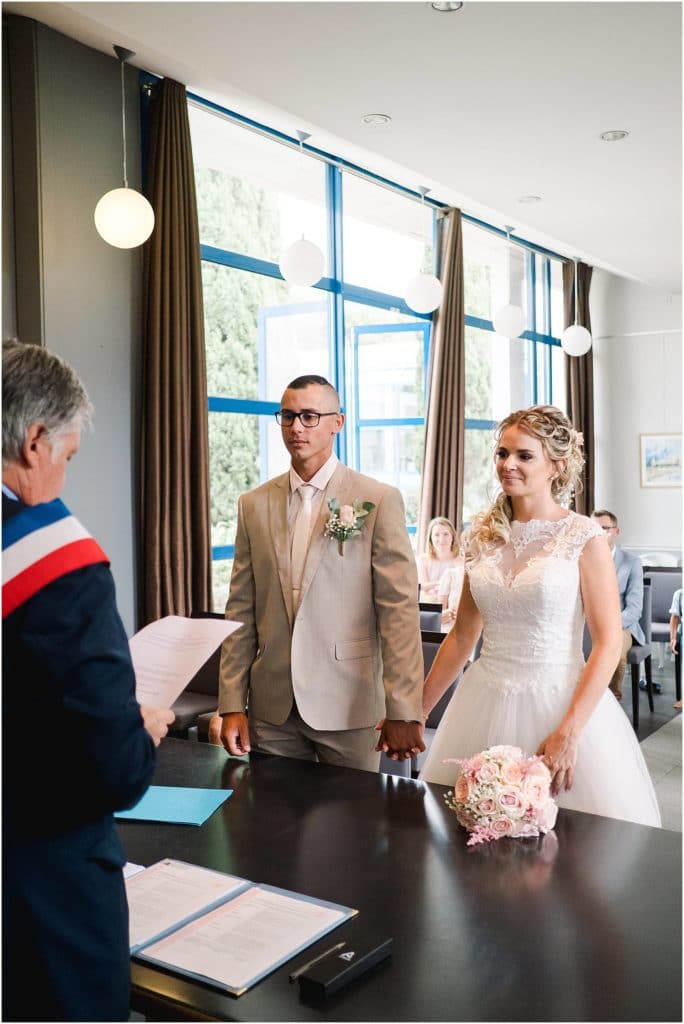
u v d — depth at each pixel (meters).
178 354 5.42
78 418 1.31
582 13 3.82
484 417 9.59
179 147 5.46
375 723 2.71
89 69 5.09
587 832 1.94
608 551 2.63
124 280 5.30
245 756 2.51
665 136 5.45
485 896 1.64
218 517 6.30
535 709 2.62
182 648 1.79
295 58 4.25
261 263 6.61
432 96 4.78
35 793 1.18
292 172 6.91
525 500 2.71
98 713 1.16
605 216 7.34
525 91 4.72
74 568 1.20
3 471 1.26
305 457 2.72
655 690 7.52
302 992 1.36
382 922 1.56
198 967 1.43
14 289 4.86
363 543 2.67
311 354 7.14
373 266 7.82
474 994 1.34
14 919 1.18
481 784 1.90
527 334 10.38
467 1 3.69
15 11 4.70
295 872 1.76
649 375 11.24
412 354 8.35
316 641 2.66
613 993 1.34
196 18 3.81
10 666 1.16
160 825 2.02
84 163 5.07
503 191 6.63
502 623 2.70
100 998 1.23
